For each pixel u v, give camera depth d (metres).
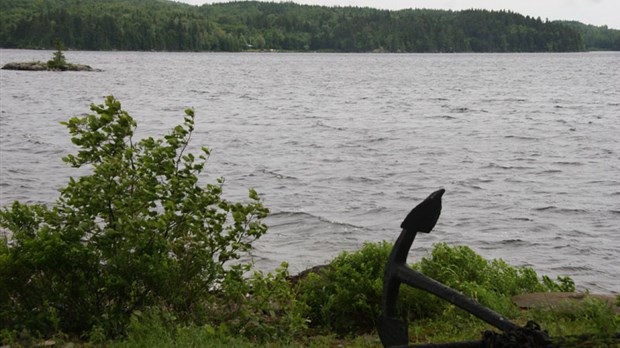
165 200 7.53
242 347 6.34
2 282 6.67
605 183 24.09
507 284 9.49
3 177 22.72
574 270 14.59
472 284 8.58
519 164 28.12
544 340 4.18
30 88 79.94
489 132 40.12
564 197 21.67
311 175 25.12
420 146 33.62
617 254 15.62
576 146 33.88
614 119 48.53
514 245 16.33
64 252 6.73
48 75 114.00
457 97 73.00
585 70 160.38
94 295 6.96
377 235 16.78
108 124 7.82
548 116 51.09
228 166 26.77
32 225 7.13
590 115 51.97
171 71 139.75
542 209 19.92
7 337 6.27
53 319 6.53
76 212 7.33
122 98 67.31
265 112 53.75
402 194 21.91
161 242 7.14
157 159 7.65
